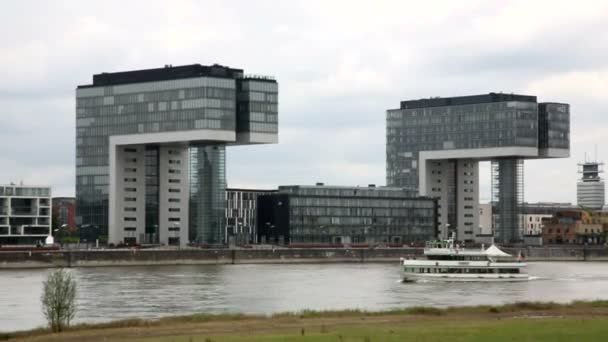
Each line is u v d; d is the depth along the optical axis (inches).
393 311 6043.3
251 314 6097.4
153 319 5816.9
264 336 4709.6
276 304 7401.6
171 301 7652.6
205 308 7121.1
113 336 4985.2
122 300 7711.6
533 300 7662.4
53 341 4891.7
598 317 5575.8
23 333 5216.5
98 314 6722.4
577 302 6624.0
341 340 4495.6
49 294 5433.1
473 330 4788.4
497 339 4458.7
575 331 4699.8
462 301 7608.3
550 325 4968.0
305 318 5664.4
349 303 7460.6
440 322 5300.2
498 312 5989.2
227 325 5354.3
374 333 4736.7
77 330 5290.4
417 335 4630.9
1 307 7155.5
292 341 4485.7
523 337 4512.8
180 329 5211.6
